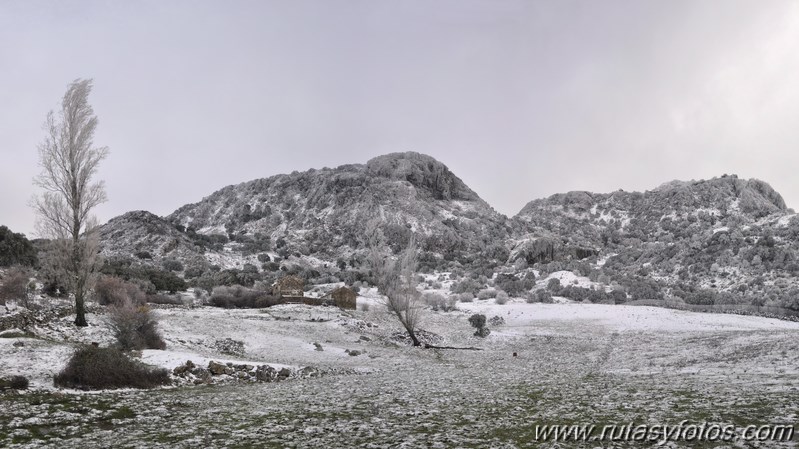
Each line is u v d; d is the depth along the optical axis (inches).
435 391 812.6
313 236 7076.8
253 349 1539.1
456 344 1978.3
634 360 1334.9
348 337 1915.6
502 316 2760.8
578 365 1341.0
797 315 2999.5
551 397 714.2
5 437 479.8
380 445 442.0
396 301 1956.2
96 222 1440.7
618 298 3769.7
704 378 868.0
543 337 2041.1
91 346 891.4
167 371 935.0
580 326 2372.0
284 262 5570.9
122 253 4977.9
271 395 780.6
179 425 545.6
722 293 3887.8
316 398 744.3
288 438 477.1
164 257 5059.1
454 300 3284.9
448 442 448.1
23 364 854.5
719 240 5349.4
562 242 6688.0
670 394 680.4
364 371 1261.1
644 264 5590.6
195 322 1792.6
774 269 4416.8
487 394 762.2
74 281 1398.9
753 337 1427.2
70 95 1427.2
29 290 1716.3
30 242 2459.4
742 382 768.3
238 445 451.5
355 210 7677.2
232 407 664.4
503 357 1617.9
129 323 1196.5
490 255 6604.3
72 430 518.0
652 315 2600.9
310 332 1909.4
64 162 1411.2
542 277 4653.1
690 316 2566.4
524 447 423.2
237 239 6766.7
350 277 4635.8
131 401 701.9
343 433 496.7
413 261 2032.5
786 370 897.5
